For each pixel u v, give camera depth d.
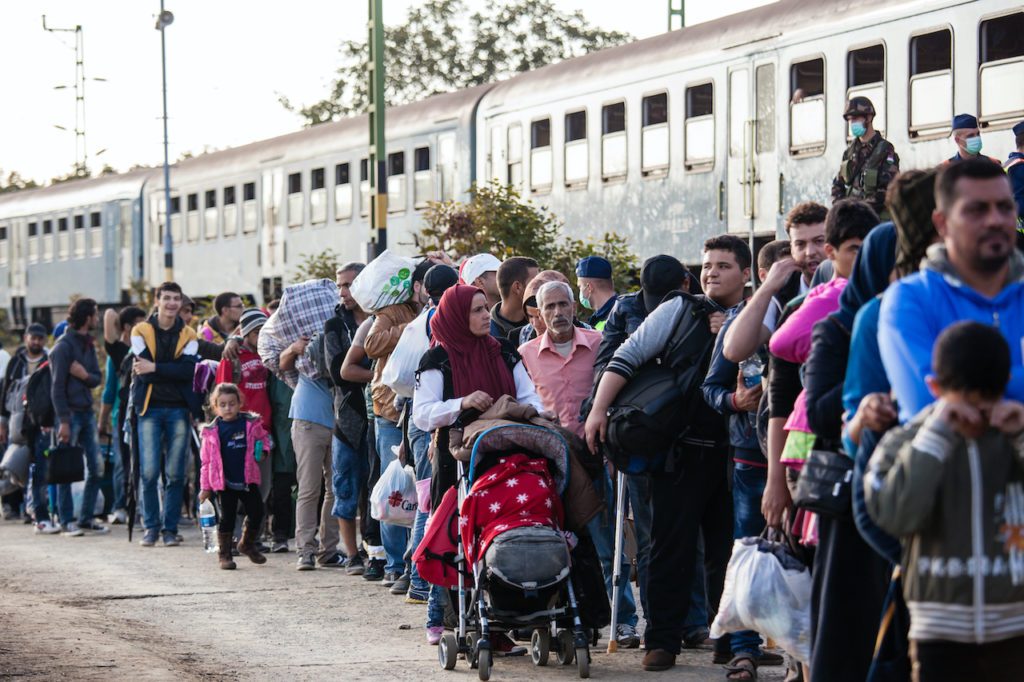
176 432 14.95
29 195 50.28
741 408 7.60
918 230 5.00
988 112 16.47
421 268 11.11
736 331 7.33
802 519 6.29
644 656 8.34
